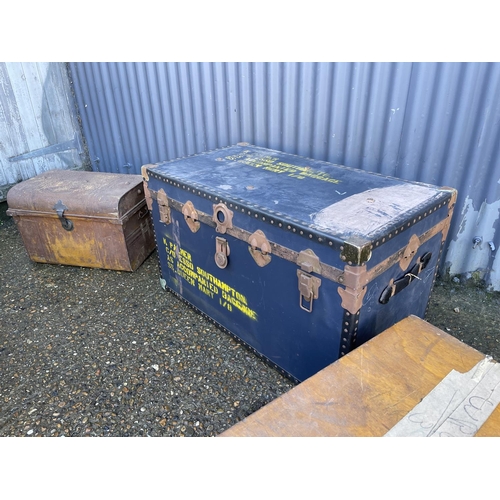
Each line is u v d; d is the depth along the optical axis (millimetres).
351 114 2305
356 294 1350
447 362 1273
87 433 1640
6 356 2061
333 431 1079
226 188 1823
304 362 1702
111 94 3521
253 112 2719
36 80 3631
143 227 2818
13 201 2664
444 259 2430
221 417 1698
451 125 2066
